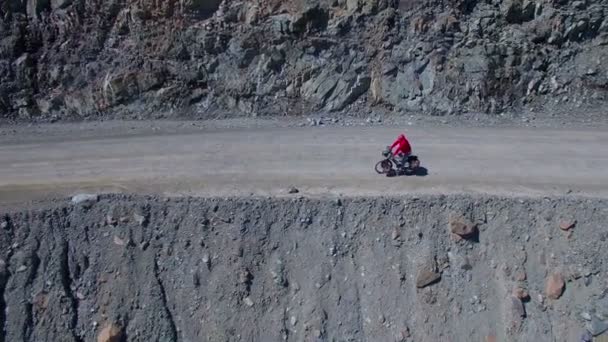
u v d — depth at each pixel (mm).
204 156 23516
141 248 19172
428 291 18844
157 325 18234
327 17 28781
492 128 26172
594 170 22016
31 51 28312
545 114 27516
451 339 18266
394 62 28297
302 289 18984
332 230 19656
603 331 17766
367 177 21672
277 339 18359
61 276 18438
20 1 28672
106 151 24094
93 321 18141
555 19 28844
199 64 28312
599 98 27984
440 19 28688
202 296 18750
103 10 28656
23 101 27594
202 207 19750
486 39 28641
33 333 17719
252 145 24547
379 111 27781
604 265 18578
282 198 20062
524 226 19484
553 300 18500
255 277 19047
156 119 27484
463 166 22422
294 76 28188
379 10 28938
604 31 28844
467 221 19453
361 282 19094
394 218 19688
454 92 27797
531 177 21547
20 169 22469
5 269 18344
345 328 18547
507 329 18266
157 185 21094
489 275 19016
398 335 18391
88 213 19516
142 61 28188
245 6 28688
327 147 24250
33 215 19219
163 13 28359
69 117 27562
